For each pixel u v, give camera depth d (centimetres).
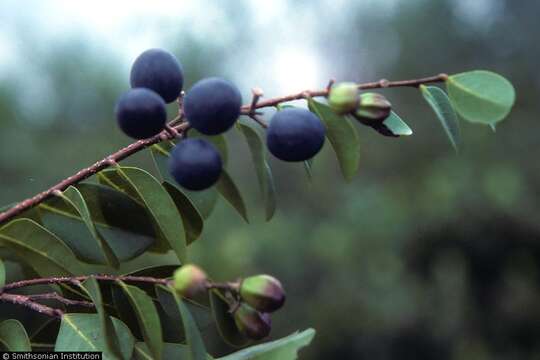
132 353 125
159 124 113
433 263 1004
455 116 124
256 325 113
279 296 109
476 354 953
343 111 117
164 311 130
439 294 970
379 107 118
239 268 729
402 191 1066
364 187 1062
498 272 1002
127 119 112
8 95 885
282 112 117
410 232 989
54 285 129
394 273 954
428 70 1255
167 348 129
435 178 1006
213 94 111
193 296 112
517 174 996
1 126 841
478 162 1013
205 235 713
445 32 1259
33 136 862
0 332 119
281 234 930
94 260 138
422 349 959
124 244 139
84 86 971
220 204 750
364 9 1277
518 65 1226
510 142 1050
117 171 132
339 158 128
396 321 938
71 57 980
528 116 1123
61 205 138
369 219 980
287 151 115
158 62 121
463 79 121
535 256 998
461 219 982
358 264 956
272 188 133
